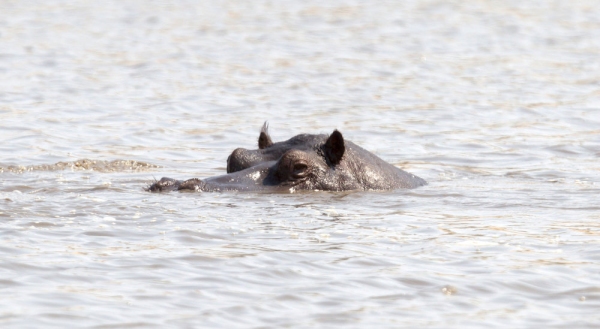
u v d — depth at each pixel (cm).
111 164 7462
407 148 8556
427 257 4316
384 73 13888
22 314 3462
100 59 15012
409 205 5616
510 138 9019
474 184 6581
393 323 3478
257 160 6178
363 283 3928
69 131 9138
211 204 5453
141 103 10994
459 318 3544
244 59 15238
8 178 6569
